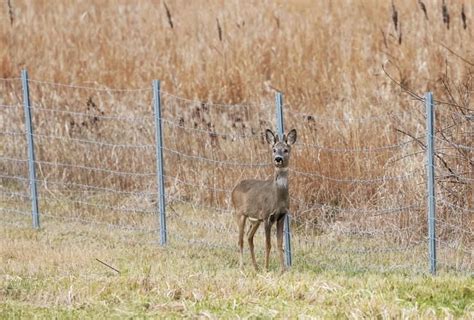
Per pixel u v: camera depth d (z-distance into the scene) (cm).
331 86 4038
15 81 4403
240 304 2308
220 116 3828
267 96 4050
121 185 3641
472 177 2839
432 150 2642
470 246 2844
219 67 4259
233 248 3056
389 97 3738
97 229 3328
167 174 3603
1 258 2852
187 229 3269
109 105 3975
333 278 2595
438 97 3822
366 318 2159
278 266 2838
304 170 3231
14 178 3803
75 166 3547
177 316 2227
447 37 4269
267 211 2697
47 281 2541
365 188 3145
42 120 3956
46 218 3509
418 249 2938
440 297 2361
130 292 2411
